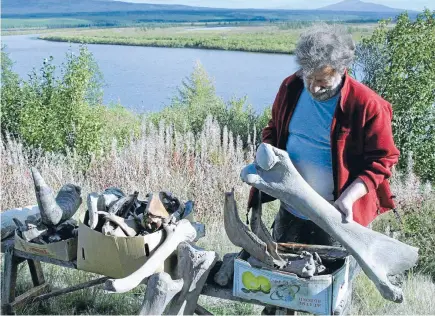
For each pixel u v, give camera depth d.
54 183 7.76
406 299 4.70
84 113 11.57
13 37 131.38
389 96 10.19
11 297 3.75
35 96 11.98
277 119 3.04
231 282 2.93
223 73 43.72
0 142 8.78
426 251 5.80
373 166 2.68
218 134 8.62
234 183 7.15
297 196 2.64
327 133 2.78
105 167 7.99
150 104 27.62
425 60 10.12
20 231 3.54
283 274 2.66
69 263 3.31
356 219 2.80
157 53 75.19
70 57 12.20
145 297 2.82
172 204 3.36
